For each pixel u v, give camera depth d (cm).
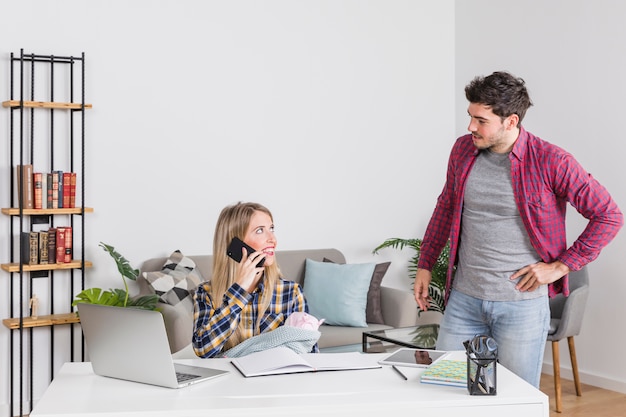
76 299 408
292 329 232
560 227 263
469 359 188
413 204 544
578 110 463
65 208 413
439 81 552
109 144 443
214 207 475
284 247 499
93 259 441
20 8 418
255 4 486
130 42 448
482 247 267
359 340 432
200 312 243
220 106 475
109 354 202
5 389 421
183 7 462
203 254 471
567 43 469
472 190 269
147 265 445
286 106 497
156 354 192
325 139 511
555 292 273
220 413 176
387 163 534
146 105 453
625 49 433
